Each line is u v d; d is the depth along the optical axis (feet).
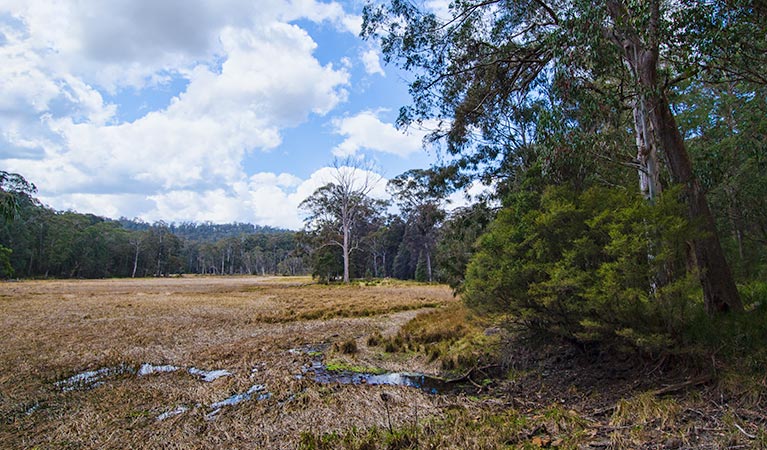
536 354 21.77
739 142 35.65
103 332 35.70
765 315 16.62
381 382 21.12
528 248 19.57
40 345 29.91
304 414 15.92
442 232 71.41
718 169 25.45
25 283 134.10
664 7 17.49
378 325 40.91
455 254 52.13
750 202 44.50
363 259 179.11
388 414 15.60
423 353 26.53
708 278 18.17
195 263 329.72
